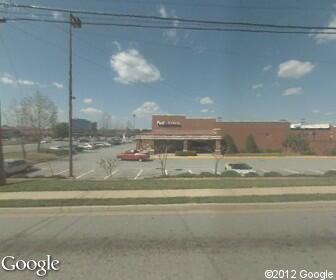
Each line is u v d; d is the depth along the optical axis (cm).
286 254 602
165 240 692
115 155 5416
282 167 3738
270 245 654
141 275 513
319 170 3409
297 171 3309
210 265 552
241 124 6003
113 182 1468
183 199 1068
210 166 3750
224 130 5978
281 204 1025
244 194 1162
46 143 8838
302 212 959
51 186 1338
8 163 2869
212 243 669
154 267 545
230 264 556
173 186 1330
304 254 602
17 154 5041
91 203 1023
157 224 826
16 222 858
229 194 1163
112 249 637
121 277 506
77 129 14950
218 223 833
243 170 2325
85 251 627
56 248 646
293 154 5541
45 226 815
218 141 5688
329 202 1043
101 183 1427
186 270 532
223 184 1384
